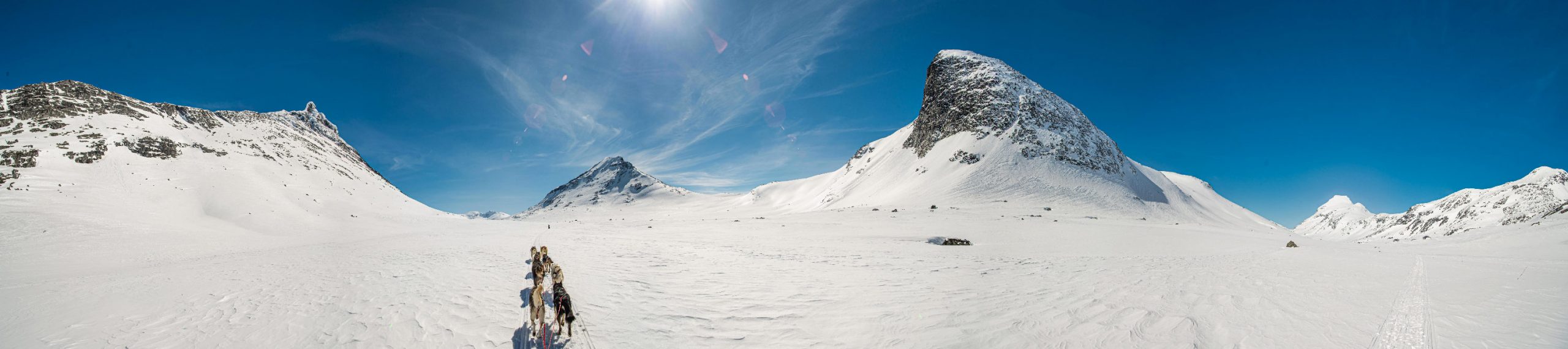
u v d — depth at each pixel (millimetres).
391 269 18766
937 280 15047
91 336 10180
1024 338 8492
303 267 20328
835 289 13430
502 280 15680
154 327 10719
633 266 19359
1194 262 20172
